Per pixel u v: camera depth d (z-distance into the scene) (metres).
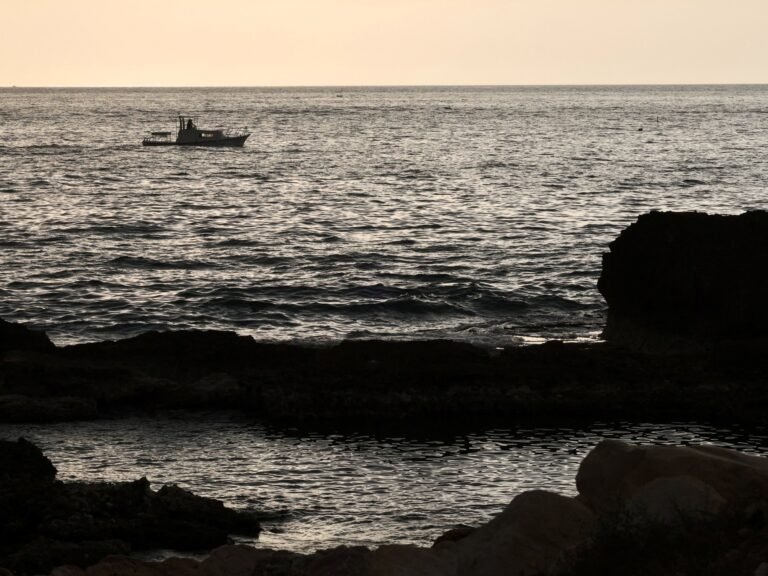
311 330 101.19
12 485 51.03
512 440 64.31
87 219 181.88
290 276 129.38
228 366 74.94
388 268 135.38
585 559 31.09
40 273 129.50
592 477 35.97
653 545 30.48
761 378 72.31
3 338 78.00
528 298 112.81
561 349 75.62
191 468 59.19
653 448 35.72
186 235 165.00
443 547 36.66
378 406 68.19
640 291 89.88
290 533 49.88
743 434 66.00
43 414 66.94
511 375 71.25
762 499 31.48
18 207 198.75
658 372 72.44
